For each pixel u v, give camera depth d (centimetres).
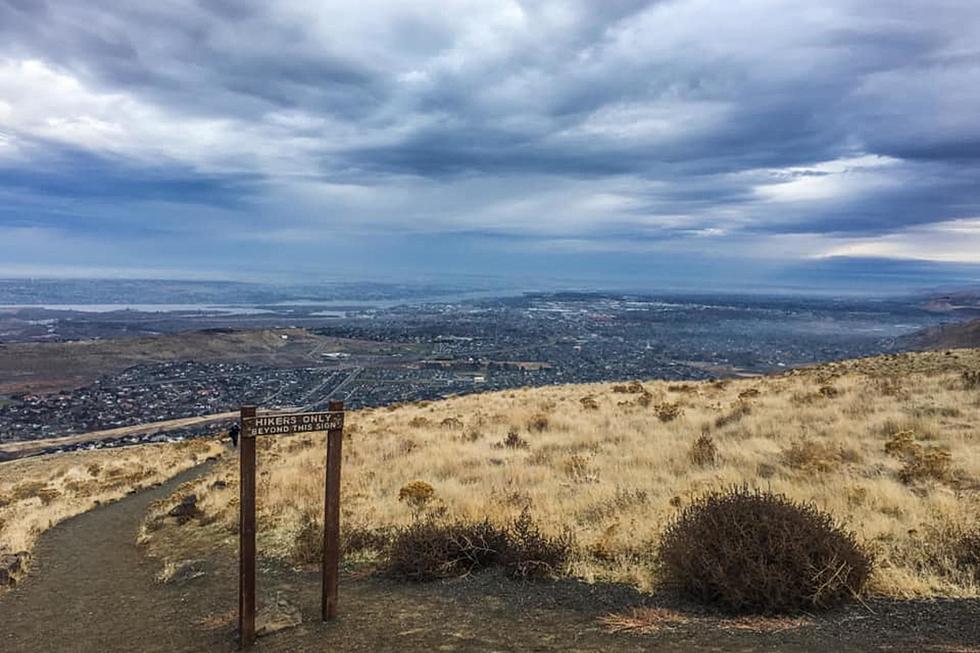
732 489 948
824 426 1557
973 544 720
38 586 1081
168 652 680
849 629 577
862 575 648
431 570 825
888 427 1473
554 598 724
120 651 711
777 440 1459
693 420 1825
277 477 1620
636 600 695
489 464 1507
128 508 1883
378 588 812
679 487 1098
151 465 2762
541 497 1117
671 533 739
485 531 870
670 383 3291
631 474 1240
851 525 833
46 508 1919
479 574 823
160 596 929
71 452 3850
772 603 625
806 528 661
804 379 2609
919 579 670
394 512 1128
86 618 865
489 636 625
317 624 695
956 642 534
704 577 671
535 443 1716
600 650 570
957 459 1152
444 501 1152
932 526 791
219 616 776
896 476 1082
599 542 845
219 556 1084
